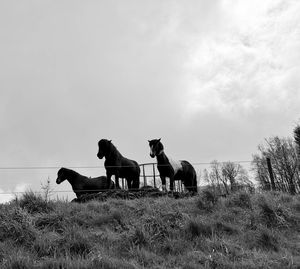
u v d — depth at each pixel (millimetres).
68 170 18234
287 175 43250
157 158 16719
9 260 7352
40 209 10953
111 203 12188
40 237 8680
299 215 11312
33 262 7422
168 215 10328
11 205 11047
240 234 9805
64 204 11664
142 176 18656
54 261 7309
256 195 12750
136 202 12219
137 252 8312
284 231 10180
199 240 9164
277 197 13047
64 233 8914
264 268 7590
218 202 12156
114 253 8281
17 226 8938
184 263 7871
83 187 18031
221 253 8234
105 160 16719
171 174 16734
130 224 10094
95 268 7191
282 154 44844
